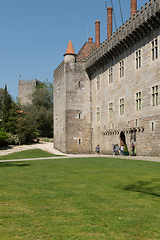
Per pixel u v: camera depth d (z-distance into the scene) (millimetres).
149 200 12148
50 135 101438
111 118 48656
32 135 81062
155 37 35344
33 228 8773
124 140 45688
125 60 43594
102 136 52469
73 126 57188
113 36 46062
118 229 8719
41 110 98688
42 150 61719
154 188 14711
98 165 26516
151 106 36188
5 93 79938
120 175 19375
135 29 38406
